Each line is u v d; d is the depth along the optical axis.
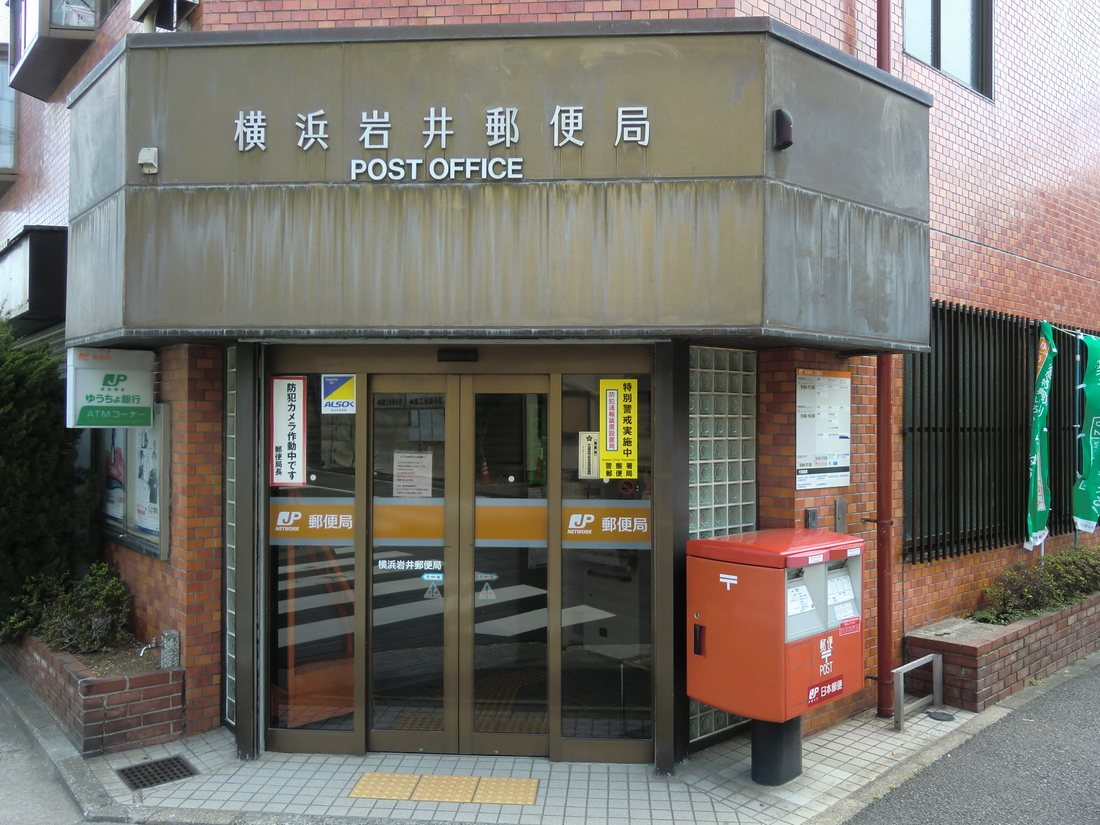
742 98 4.29
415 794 4.34
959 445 6.80
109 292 4.67
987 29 7.25
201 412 5.20
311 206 4.41
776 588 4.13
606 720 4.78
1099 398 7.50
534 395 4.82
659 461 4.62
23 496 6.17
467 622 4.84
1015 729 5.35
